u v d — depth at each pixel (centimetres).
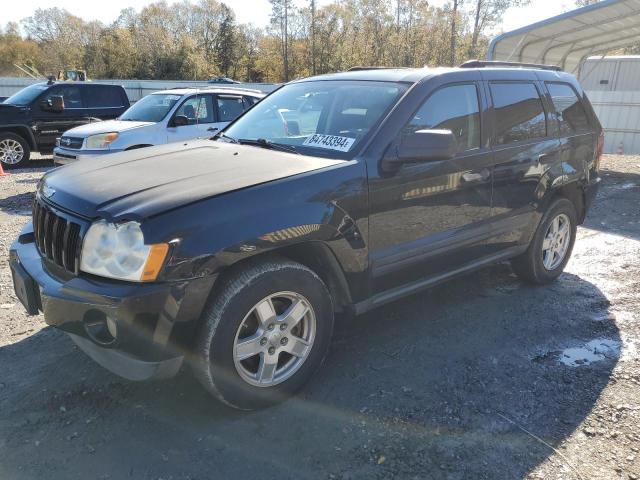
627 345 364
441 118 351
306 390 304
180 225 239
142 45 6256
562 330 385
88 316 244
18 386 300
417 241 340
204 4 7250
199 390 301
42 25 7119
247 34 7506
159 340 241
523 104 419
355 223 299
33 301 283
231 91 974
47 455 247
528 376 322
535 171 422
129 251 236
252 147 349
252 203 261
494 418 280
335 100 363
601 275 505
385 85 354
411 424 274
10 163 1173
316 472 239
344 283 308
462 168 359
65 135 916
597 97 1853
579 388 309
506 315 409
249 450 253
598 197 891
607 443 262
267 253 279
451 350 352
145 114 941
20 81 2533
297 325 293
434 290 459
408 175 323
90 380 307
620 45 1672
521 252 441
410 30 5112
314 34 5497
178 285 238
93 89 1255
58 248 267
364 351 350
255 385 276
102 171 304
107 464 242
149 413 279
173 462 244
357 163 302
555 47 1647
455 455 251
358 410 286
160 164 311
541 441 262
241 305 258
